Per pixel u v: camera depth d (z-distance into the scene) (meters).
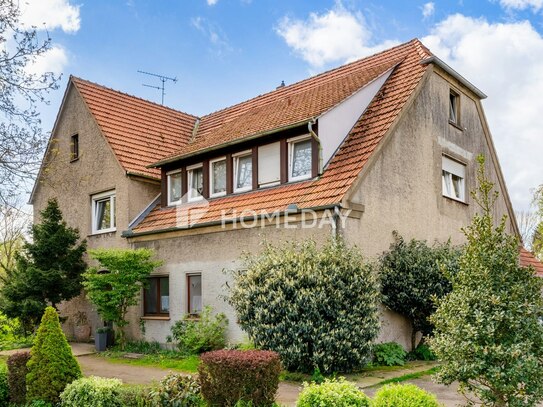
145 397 7.93
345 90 15.23
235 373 7.36
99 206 18.98
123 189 17.39
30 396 8.98
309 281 10.53
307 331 10.22
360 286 10.79
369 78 15.56
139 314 16.36
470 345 6.18
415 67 15.91
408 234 14.12
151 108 21.81
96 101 19.62
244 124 17.12
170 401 7.81
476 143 18.59
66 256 17.55
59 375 8.98
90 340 18.27
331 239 11.46
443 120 16.48
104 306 15.24
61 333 9.30
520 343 6.05
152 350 15.02
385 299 12.34
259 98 21.67
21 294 16.69
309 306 10.31
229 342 13.72
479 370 6.07
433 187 15.54
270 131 14.00
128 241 17.08
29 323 17.86
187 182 16.73
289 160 14.25
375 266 12.54
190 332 13.84
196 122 23.12
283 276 10.72
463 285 6.66
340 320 10.34
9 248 26.80
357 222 12.37
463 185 17.59
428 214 15.15
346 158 13.38
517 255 6.64
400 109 14.09
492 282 6.42
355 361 10.48
